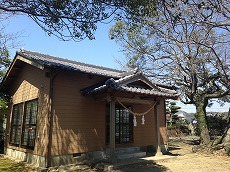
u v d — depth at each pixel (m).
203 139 12.94
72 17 5.29
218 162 8.73
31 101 9.77
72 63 11.61
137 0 4.93
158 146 10.07
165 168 7.63
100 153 9.18
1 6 5.01
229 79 11.06
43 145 7.89
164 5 4.77
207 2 4.73
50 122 7.89
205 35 7.37
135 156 9.59
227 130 12.14
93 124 9.24
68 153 8.19
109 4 5.13
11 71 11.30
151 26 7.03
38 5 5.06
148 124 11.53
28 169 7.74
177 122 31.48
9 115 12.13
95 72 9.20
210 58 11.25
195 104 14.13
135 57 14.99
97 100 9.16
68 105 8.56
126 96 9.16
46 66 7.80
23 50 10.52
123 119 10.48
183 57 11.94
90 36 5.69
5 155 11.18
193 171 7.18
